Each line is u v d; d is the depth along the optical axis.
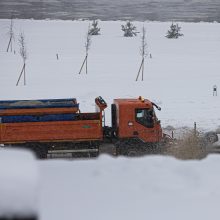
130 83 131.00
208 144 52.47
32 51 196.62
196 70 154.75
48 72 150.25
